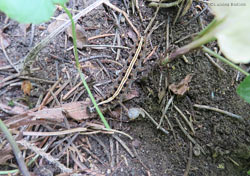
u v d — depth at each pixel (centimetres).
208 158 16
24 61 15
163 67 17
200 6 19
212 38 9
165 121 16
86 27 18
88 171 14
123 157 15
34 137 14
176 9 18
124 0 19
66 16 17
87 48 17
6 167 13
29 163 13
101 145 15
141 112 16
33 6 10
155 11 18
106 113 16
